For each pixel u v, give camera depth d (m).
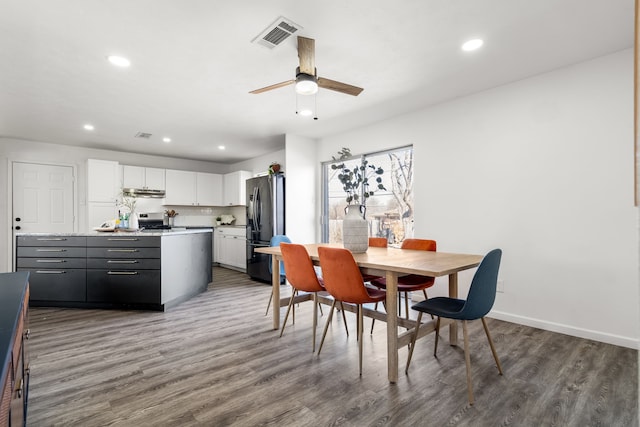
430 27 2.26
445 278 3.69
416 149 3.97
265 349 2.53
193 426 1.60
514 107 3.15
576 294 2.78
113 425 1.61
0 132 4.83
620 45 2.51
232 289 4.71
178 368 2.21
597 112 2.69
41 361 2.32
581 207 2.77
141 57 2.64
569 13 2.12
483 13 2.11
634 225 2.53
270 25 2.22
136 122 4.38
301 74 2.42
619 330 2.58
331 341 2.70
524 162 3.08
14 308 1.04
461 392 1.89
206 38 2.37
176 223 7.03
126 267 3.59
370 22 2.20
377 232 4.57
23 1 1.94
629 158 2.56
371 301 2.18
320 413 1.70
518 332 2.86
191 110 3.92
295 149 5.11
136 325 3.11
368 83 3.18
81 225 5.73
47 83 3.10
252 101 3.64
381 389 1.93
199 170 7.27
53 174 5.55
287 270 2.72
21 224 5.27
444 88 3.31
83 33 2.29
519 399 1.82
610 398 1.82
